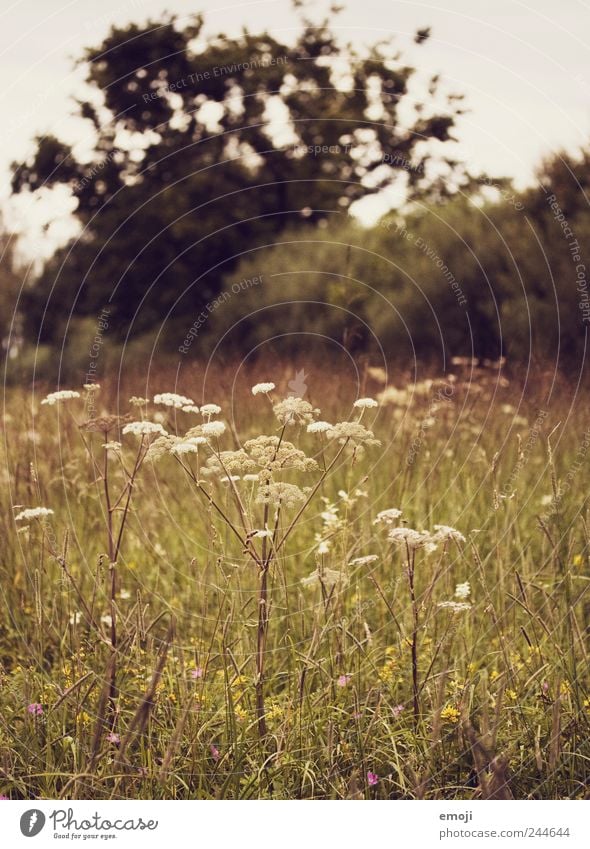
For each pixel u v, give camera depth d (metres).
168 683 3.13
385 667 3.25
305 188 15.55
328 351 10.66
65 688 3.04
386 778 2.77
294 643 3.39
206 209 15.09
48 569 4.05
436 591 3.69
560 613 3.42
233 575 3.40
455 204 10.98
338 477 4.89
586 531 3.57
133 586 4.12
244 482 3.22
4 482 4.67
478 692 3.15
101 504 4.62
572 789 2.78
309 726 2.89
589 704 3.00
